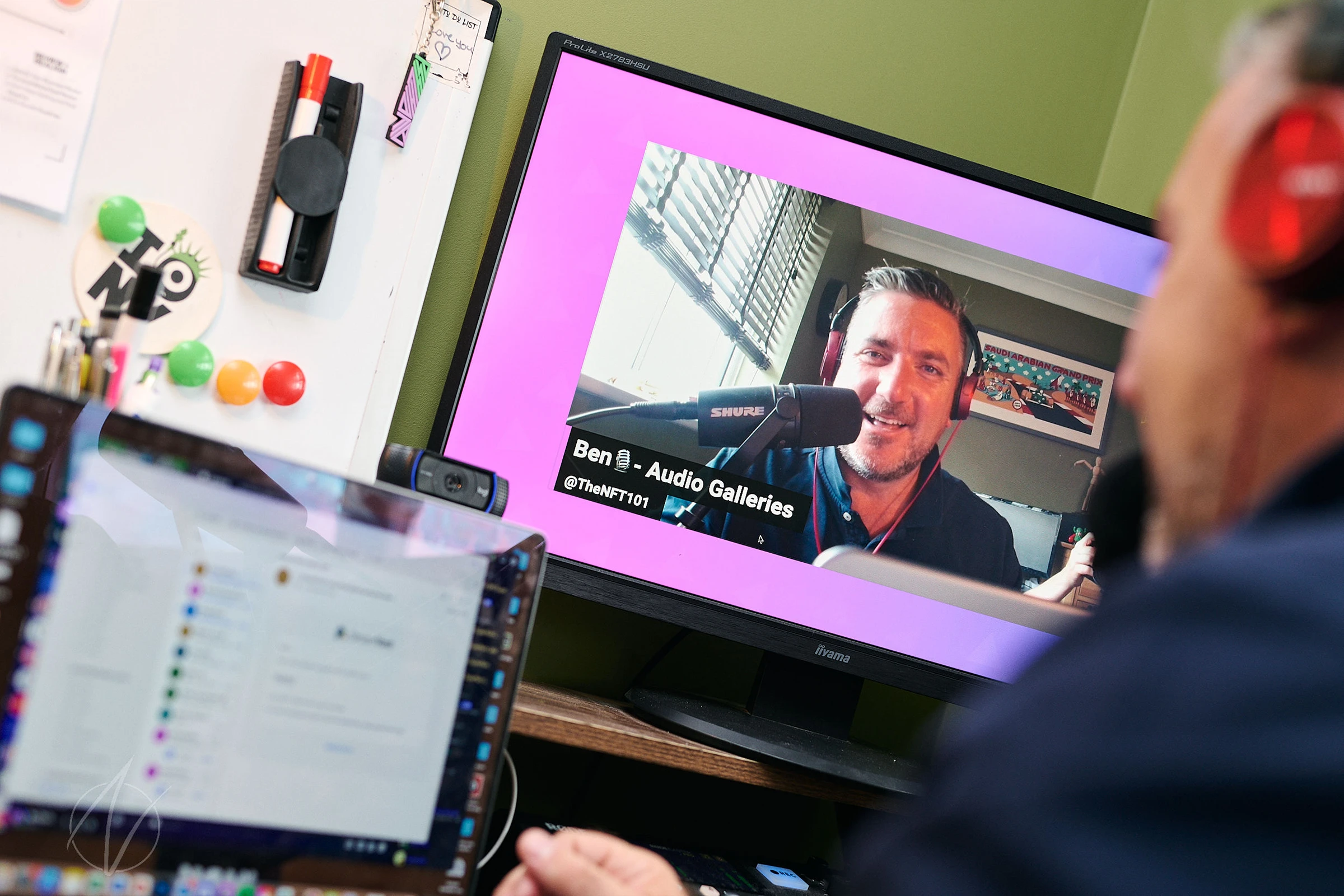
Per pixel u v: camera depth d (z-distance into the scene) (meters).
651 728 0.96
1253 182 0.30
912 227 1.12
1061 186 1.40
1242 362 0.30
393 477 0.74
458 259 1.15
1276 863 0.21
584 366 1.05
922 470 1.09
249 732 0.56
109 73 0.95
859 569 1.07
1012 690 0.29
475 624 0.64
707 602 1.04
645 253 1.07
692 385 1.06
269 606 0.58
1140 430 1.14
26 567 0.51
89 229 0.95
